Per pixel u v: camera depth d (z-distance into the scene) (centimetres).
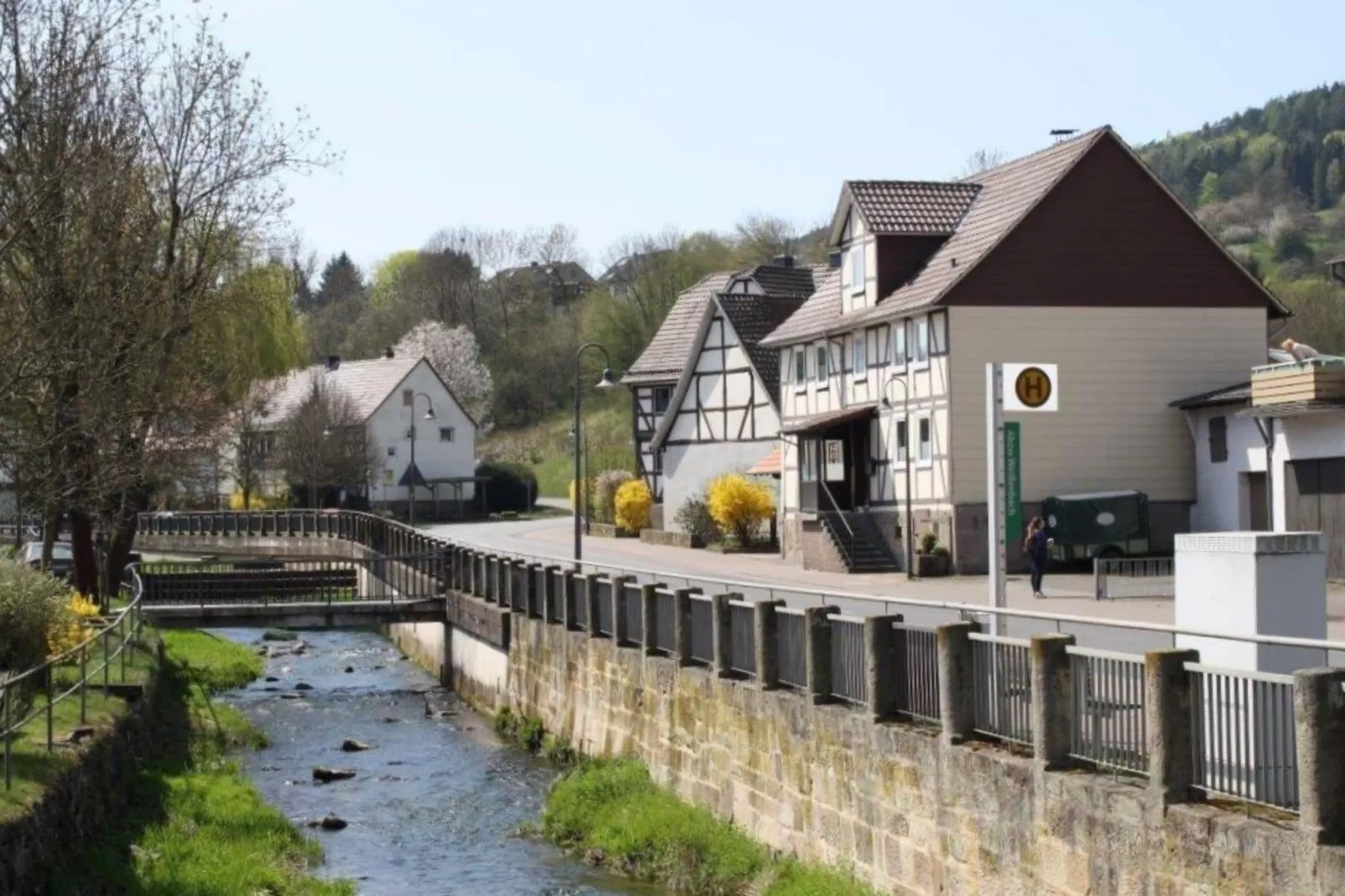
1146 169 4450
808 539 4912
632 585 2600
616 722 2623
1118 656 1330
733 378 6341
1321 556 1298
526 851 2194
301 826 2338
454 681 3922
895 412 4719
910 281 4778
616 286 13588
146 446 3002
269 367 5184
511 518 9319
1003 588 1889
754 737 2034
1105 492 4400
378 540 5509
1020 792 1429
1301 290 8000
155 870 1703
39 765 1656
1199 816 1191
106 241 2548
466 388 12531
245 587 4641
